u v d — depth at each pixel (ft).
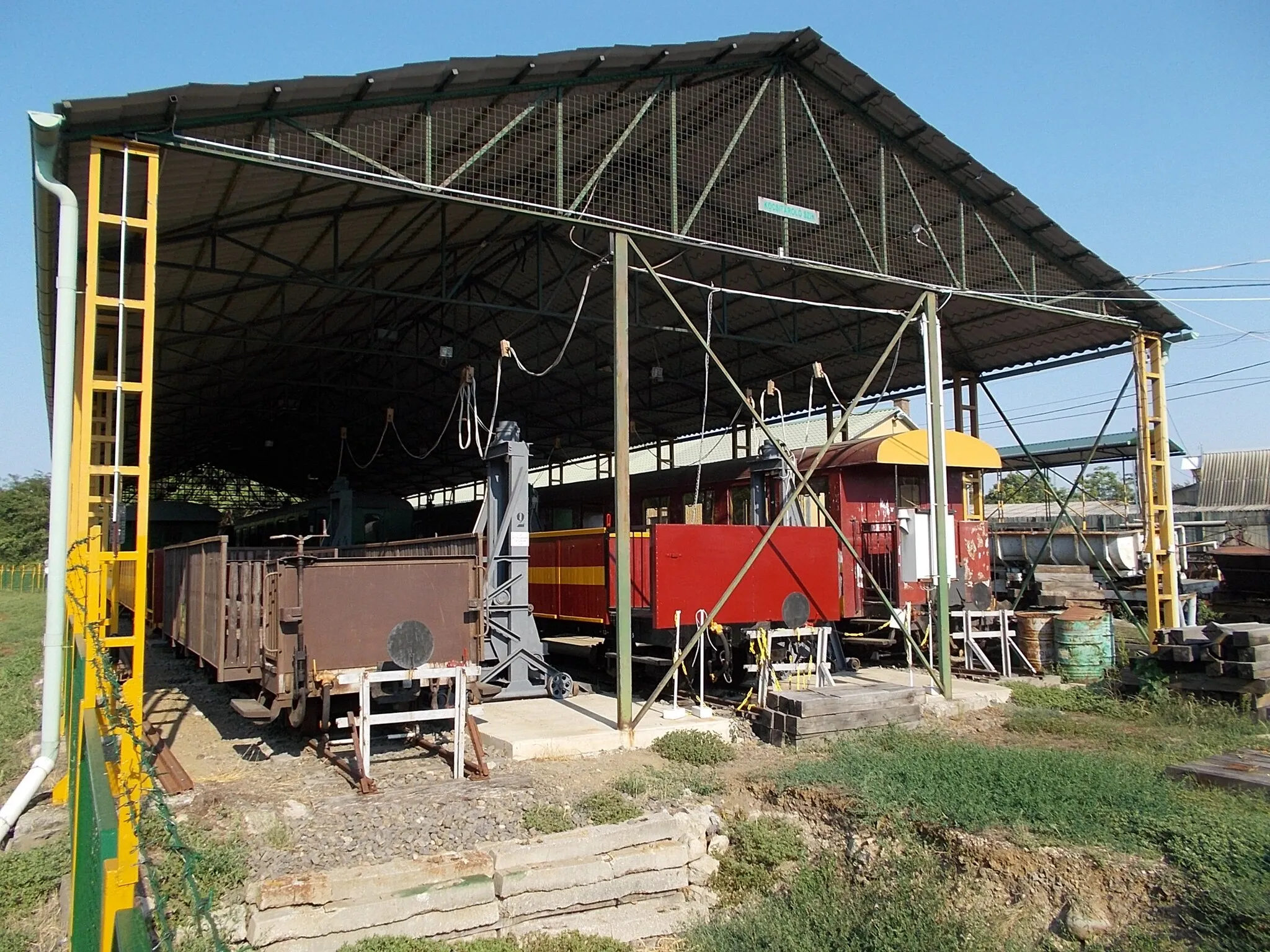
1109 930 18.07
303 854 19.57
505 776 25.84
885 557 43.73
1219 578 71.51
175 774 25.07
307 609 26.14
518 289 57.36
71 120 23.95
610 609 40.34
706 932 19.07
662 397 77.25
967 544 47.21
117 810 9.54
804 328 58.08
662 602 35.47
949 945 17.43
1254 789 23.13
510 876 19.07
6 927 17.46
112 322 45.93
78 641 18.61
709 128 36.86
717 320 59.06
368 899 17.76
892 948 17.53
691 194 37.60
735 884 21.48
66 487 23.98
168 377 62.80
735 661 40.19
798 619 36.63
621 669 30.35
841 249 40.91
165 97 24.34
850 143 39.68
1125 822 21.20
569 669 49.14
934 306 39.47
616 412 31.58
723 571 37.37
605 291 56.54
